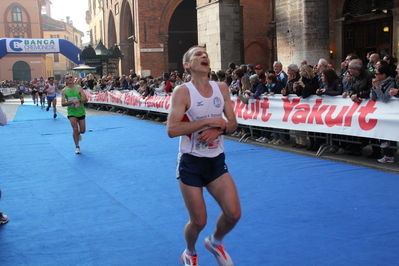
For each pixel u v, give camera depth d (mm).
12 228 4305
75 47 28984
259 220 4273
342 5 15297
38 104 26391
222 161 3008
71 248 3742
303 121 7578
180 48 32906
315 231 3922
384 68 6078
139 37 26906
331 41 15758
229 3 17016
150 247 3707
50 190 5766
